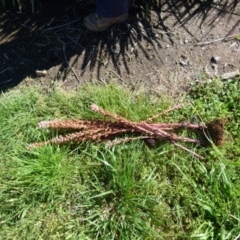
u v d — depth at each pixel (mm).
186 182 777
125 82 887
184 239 738
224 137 804
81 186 778
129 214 744
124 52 916
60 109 852
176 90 875
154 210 752
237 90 856
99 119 831
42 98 863
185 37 931
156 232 738
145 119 833
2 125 833
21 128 834
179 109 843
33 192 767
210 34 933
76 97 859
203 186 774
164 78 889
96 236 738
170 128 807
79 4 965
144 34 931
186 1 964
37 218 760
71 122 805
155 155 796
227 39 928
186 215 755
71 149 812
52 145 805
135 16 947
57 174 779
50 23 950
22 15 961
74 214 761
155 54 913
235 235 723
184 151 801
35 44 930
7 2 971
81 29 939
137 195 754
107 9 875
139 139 805
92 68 903
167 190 771
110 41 925
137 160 792
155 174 787
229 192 750
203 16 953
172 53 914
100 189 772
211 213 739
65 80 893
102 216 751
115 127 809
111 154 778
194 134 817
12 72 905
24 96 861
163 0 965
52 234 749
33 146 795
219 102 845
